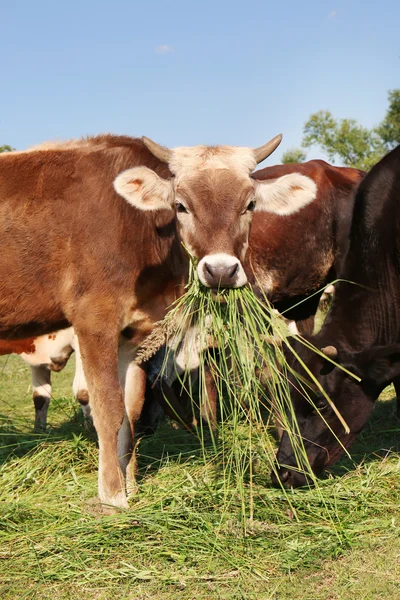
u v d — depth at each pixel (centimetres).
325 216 474
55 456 426
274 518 361
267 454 384
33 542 349
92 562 340
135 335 404
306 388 381
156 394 439
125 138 407
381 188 391
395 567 328
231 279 345
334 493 369
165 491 382
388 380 383
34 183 395
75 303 390
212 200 354
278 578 326
